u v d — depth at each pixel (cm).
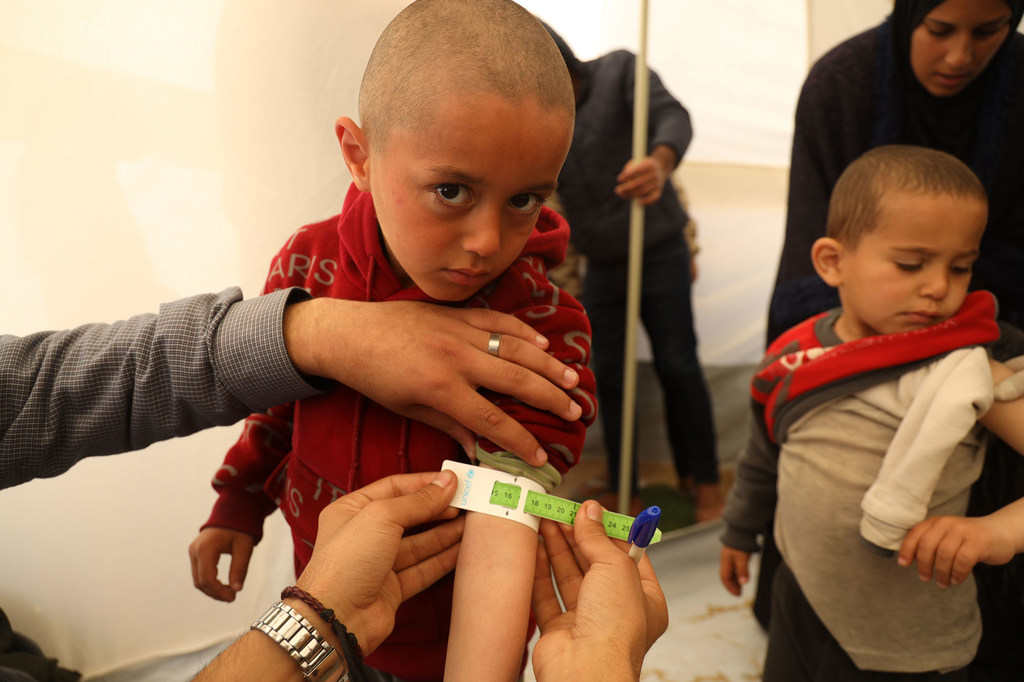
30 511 102
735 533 114
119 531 107
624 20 161
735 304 191
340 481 69
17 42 93
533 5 154
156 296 103
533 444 62
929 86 112
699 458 183
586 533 62
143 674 108
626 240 168
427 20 54
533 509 64
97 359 67
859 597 90
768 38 173
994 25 103
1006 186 109
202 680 52
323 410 69
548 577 66
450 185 53
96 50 95
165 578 109
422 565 63
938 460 77
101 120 97
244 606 112
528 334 64
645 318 179
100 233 100
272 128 100
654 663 127
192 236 102
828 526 91
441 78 51
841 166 126
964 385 78
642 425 187
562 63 56
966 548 75
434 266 58
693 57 176
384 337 61
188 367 65
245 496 83
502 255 58
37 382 67
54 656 105
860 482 88
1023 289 108
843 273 93
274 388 65
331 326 63
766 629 134
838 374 89
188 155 100
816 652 98
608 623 55
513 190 54
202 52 97
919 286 84
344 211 73
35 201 97
